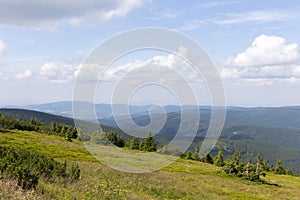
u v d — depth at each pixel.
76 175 21.67
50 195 15.26
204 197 29.72
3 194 12.99
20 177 15.65
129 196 20.09
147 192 24.98
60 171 21.14
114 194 19.12
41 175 19.33
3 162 18.17
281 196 45.16
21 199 12.95
